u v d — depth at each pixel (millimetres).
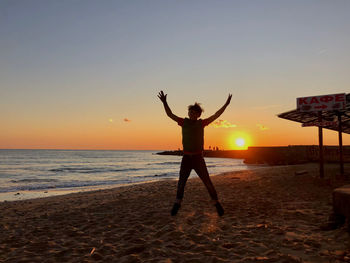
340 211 3793
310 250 3066
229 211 5625
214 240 3623
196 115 4043
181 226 4496
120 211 6242
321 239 3441
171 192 10016
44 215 6164
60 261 3090
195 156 4043
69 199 10578
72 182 21844
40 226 5031
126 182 21375
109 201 8359
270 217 4914
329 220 4074
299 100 10664
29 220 5684
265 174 17312
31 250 3557
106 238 3990
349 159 27672
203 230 4199
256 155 55031
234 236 3762
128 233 4188
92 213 6152
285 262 2742
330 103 10055
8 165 52344
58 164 57531
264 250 3166
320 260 2775
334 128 16047
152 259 3006
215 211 5695
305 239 3480
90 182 21750
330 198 6762
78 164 58094
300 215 4945
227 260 2887
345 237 3424
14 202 10562
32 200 11070
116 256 3193
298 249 3141
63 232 4445
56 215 6078
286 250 3133
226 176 18625
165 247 3430
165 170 38750
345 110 11469
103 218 5449
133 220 5137
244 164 54562
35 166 49406
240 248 3242
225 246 3357
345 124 14695
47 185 19484
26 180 23625
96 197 10469
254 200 7000
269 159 49656
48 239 4059
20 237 4234
